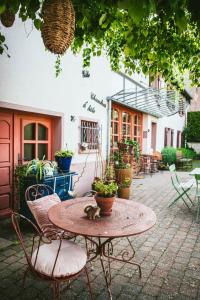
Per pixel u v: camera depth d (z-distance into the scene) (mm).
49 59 5828
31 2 2061
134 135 11570
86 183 7512
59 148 6367
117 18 3213
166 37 3529
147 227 2541
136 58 4004
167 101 10812
